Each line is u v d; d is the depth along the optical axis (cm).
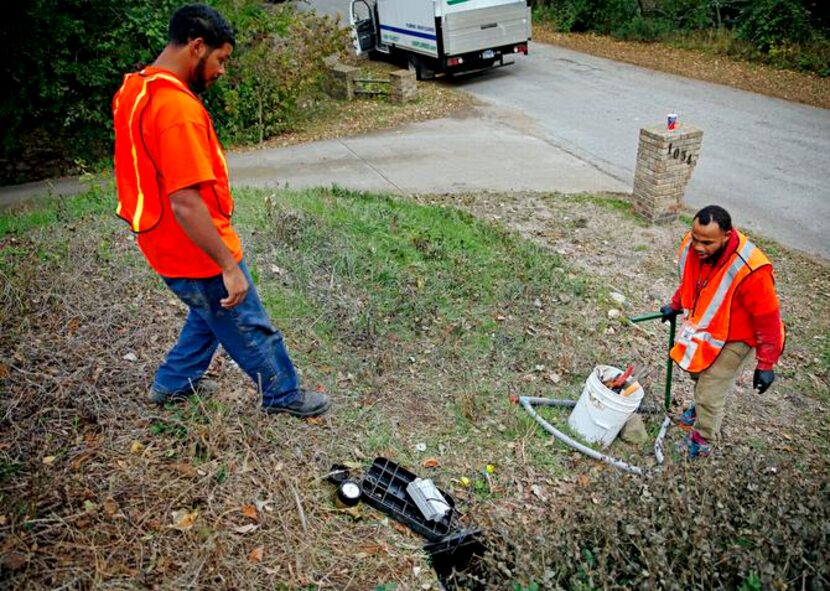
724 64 1684
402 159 1095
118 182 297
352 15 1838
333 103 1467
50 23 1070
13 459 323
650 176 840
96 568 273
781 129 1244
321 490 345
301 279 545
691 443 443
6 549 273
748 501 346
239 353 340
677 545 315
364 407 419
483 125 1284
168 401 369
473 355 512
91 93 1159
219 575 283
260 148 1191
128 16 1137
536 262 686
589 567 307
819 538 312
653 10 2044
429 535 334
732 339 411
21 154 1132
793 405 558
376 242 653
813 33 1664
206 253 285
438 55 1541
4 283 461
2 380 370
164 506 308
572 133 1233
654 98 1449
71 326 428
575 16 2083
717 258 398
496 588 299
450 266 638
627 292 683
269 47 1270
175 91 273
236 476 333
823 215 914
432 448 406
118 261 520
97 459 329
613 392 433
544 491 393
